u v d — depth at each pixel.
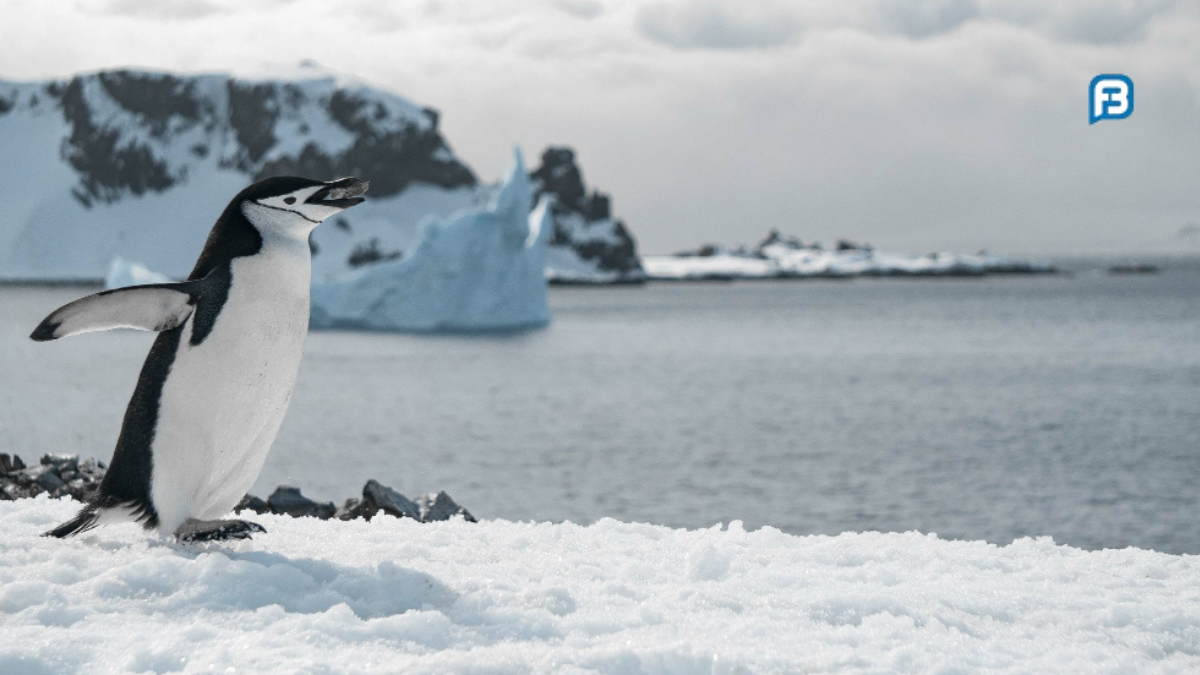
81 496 7.48
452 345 76.62
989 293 186.38
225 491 4.93
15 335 87.44
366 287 80.31
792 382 52.16
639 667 3.28
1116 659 3.55
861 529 20.62
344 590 4.04
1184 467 27.61
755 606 4.07
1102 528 20.80
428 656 3.26
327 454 30.03
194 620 3.59
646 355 69.88
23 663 3.17
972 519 21.62
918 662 3.44
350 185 4.84
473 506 22.70
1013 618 4.09
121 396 44.34
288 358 4.87
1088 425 36.09
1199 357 63.62
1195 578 4.73
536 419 38.41
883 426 36.25
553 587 4.07
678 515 21.94
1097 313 115.44
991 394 45.94
